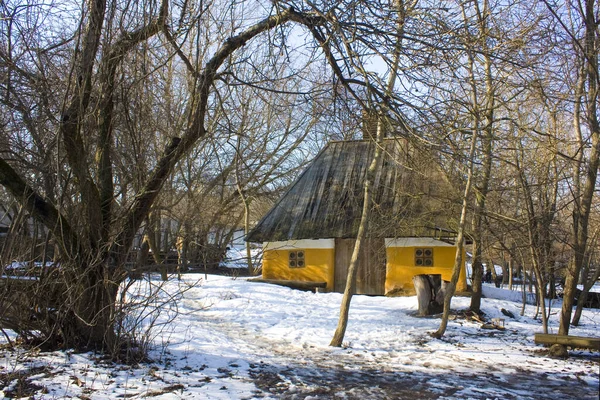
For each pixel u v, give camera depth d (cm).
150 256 811
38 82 686
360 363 839
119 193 743
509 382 722
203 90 737
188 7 730
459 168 944
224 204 2361
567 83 930
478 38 627
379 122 732
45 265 704
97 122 723
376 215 1401
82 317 700
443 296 1391
